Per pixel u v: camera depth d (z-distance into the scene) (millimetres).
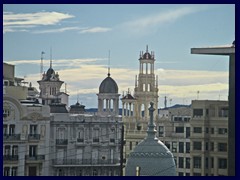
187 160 170625
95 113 173875
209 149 167750
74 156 169500
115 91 173875
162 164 160750
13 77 166750
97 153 171250
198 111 169500
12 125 164250
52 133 168000
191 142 169500
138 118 174000
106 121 172250
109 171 171375
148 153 161125
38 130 166250
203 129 168875
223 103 165875
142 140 167125
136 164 161000
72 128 169875
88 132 171125
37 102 169375
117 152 172250
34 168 165625
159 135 174125
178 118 172875
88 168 170250
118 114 174625
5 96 163750
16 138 164000
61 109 170125
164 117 173625
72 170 168750
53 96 171125
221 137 166500
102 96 173625
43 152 166625
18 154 164250
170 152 163125
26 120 165000
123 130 158500
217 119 166750
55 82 171000
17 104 164375
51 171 167375
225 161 166125
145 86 174625
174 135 173000
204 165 168375
